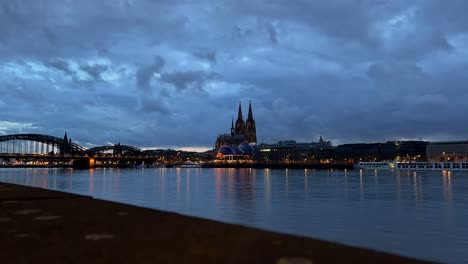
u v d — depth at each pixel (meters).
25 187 31.66
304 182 160.62
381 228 49.47
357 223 53.31
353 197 92.94
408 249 38.31
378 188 122.38
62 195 22.44
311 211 66.50
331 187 128.62
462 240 42.12
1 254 8.80
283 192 108.56
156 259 8.14
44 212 15.10
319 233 46.22
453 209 68.94
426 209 69.44
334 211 66.56
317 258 8.02
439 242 41.50
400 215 61.41
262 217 59.22
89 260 8.18
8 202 18.69
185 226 11.66
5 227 12.00
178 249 8.92
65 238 10.35
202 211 66.81
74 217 13.72
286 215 61.41
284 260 7.89
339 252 8.51
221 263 7.77
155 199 89.12
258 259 8.01
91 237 10.39
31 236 10.68
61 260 8.23
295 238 9.93
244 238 9.95
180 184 148.62
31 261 8.20
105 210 15.41
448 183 146.62
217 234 10.47
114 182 162.38
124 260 8.12
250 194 102.44
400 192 106.69
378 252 8.55
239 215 61.50
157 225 11.92
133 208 15.98
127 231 11.09
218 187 130.88
